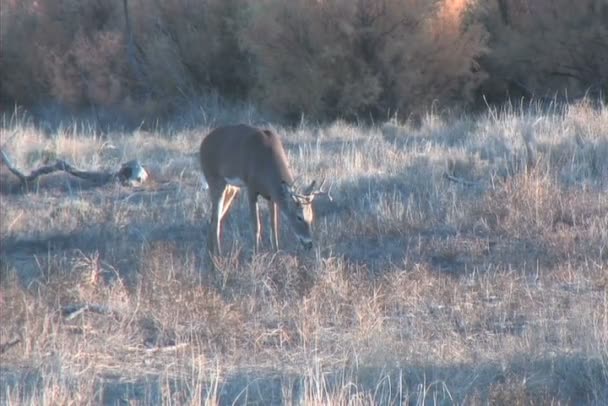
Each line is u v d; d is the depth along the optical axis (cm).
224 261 2938
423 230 3312
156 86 7200
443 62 6231
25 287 2841
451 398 1912
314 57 6222
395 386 2012
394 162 4188
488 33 6406
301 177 3753
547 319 2461
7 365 2200
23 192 4281
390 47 6172
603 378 1997
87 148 5062
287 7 6303
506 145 4194
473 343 2322
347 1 6191
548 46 6278
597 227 3192
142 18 7656
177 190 4131
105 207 3816
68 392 1964
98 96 7256
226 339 2370
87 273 2828
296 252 3072
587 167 3781
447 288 2720
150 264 2956
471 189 3694
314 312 2517
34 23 7950
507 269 2931
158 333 2438
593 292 2697
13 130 5888
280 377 2100
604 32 6100
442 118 6025
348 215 3534
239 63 7000
